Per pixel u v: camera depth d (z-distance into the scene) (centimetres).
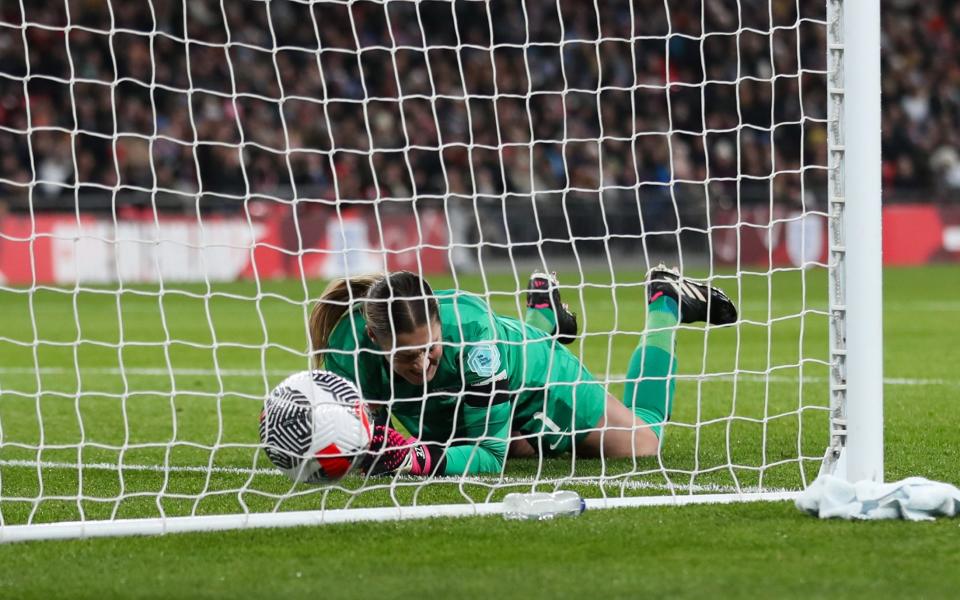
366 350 1513
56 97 8162
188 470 1827
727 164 8881
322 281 7150
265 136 8388
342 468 1523
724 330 4369
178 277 7181
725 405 2573
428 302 1552
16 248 6925
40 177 7869
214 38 8712
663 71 9338
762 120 9225
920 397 2606
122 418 2489
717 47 9438
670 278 1859
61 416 2531
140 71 8388
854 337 1478
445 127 8781
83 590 1134
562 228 7950
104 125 8138
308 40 8956
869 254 1473
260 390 2986
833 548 1246
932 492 1377
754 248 7956
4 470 1839
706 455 1916
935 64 10112
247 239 7331
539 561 1213
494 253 7875
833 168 1510
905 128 9662
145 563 1228
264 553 1262
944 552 1223
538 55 9269
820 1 9550
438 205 7956
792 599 1070
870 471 1476
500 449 1731
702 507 1461
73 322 5106
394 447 1548
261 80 8638
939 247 8294
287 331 4647
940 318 4728
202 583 1152
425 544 1291
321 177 8256
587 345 4006
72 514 1505
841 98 1505
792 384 2903
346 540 1313
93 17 8419
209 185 8125
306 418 1501
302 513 1394
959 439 2047
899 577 1134
